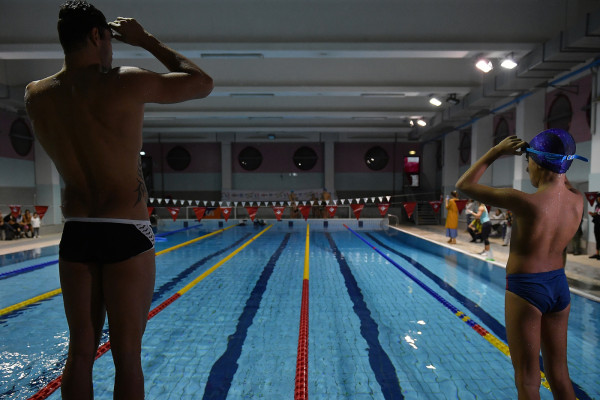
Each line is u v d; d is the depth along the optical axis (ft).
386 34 22.09
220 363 8.30
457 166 45.70
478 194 4.68
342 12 22.02
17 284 15.62
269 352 8.87
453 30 21.95
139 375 3.06
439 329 10.34
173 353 8.82
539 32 21.79
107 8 21.80
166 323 10.87
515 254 4.46
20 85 30.53
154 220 42.70
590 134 23.26
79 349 2.98
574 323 10.40
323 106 38.73
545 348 4.45
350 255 22.81
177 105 38.29
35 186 39.37
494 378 7.57
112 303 2.97
